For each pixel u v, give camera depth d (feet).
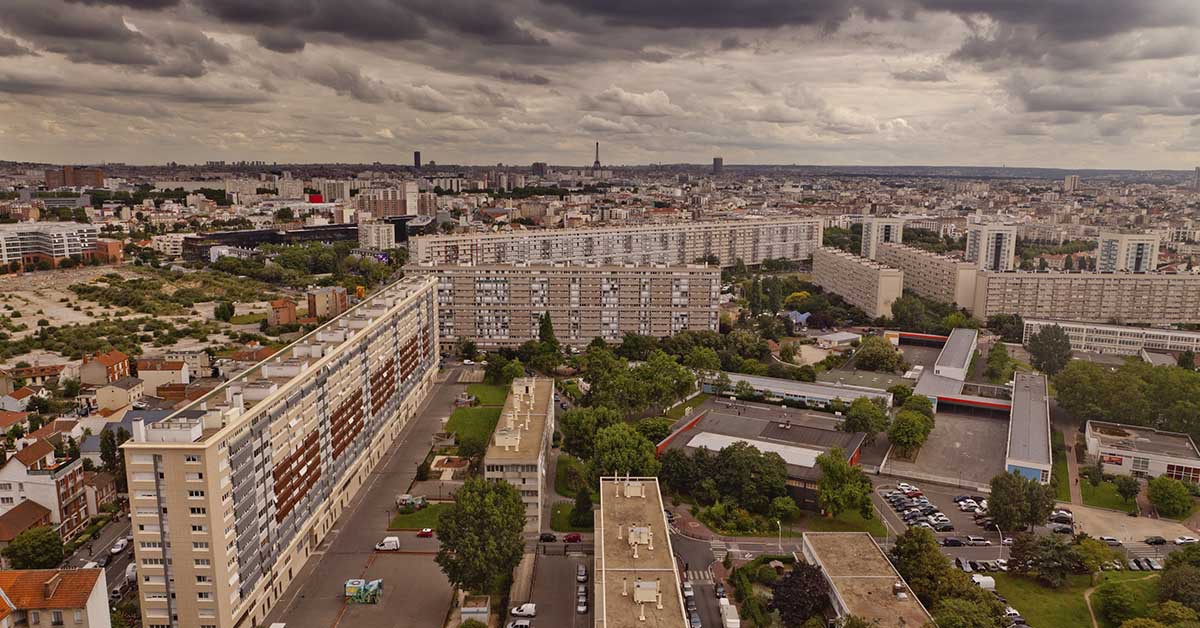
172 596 638.94
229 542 650.02
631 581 609.01
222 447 639.35
